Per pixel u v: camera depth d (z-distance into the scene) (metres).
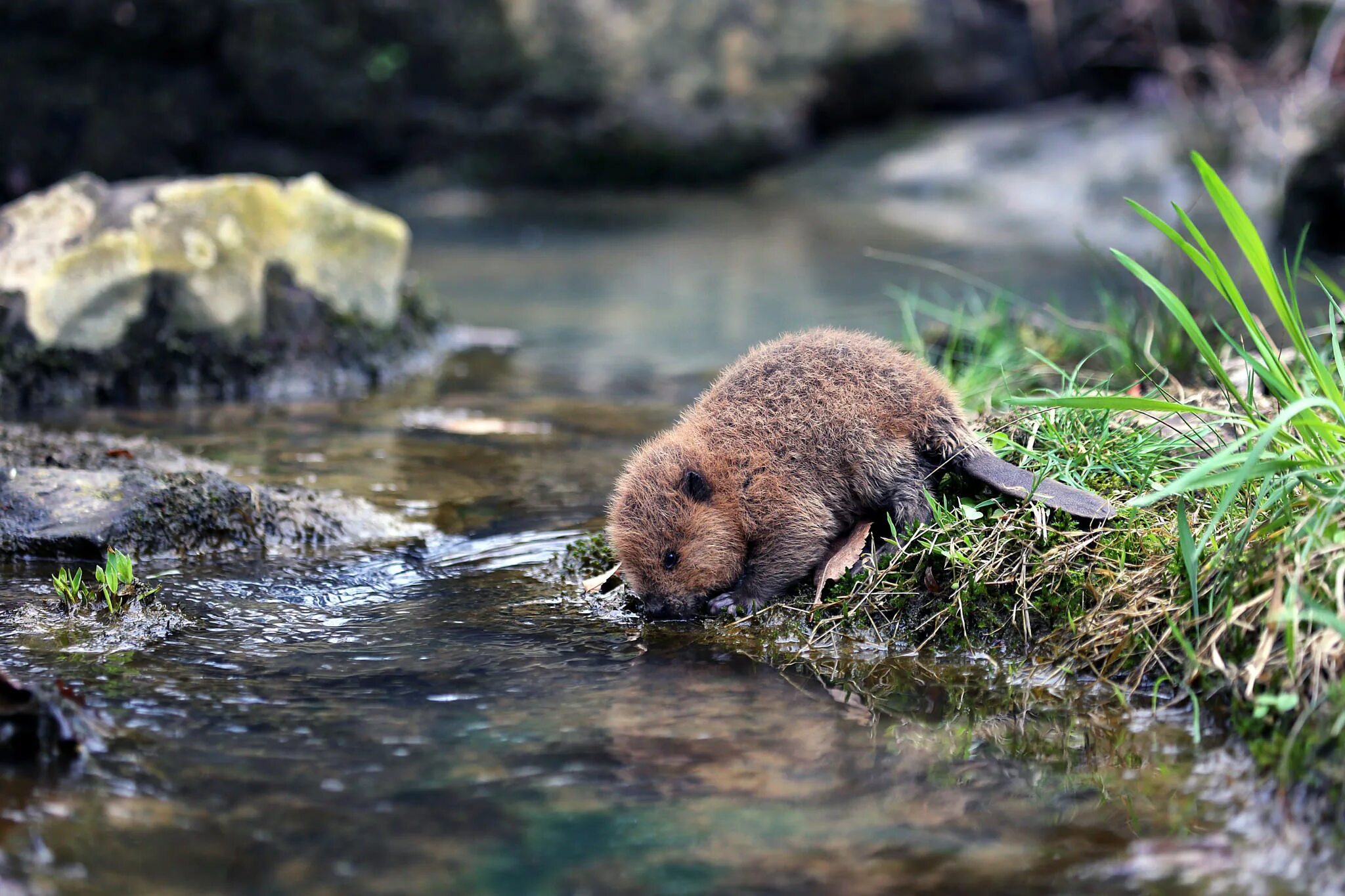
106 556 4.50
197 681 3.65
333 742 3.25
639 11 16.86
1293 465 3.50
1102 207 14.01
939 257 12.05
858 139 18.00
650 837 2.79
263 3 15.48
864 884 2.61
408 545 5.07
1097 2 17.06
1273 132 13.36
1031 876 2.64
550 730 3.36
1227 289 3.77
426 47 16.28
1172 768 3.14
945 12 17.66
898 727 3.42
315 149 16.38
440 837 2.77
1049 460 4.41
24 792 2.91
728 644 4.11
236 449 6.36
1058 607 3.92
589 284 11.86
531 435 6.84
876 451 4.40
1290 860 2.68
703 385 8.12
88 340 7.50
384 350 8.58
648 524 4.36
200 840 2.73
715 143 17.30
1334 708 3.01
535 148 16.91
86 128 15.24
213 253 7.90
